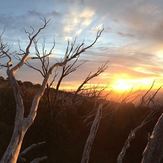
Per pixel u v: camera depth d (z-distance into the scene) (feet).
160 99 50.19
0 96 79.41
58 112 79.15
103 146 76.02
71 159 65.72
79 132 77.51
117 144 76.23
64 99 85.15
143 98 51.62
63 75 78.95
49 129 71.77
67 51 44.91
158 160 12.10
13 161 32.53
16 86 34.24
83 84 82.02
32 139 68.90
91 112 80.02
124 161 72.02
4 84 90.74
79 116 82.17
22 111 33.81
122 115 81.10
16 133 32.96
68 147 69.77
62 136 72.64
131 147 76.02
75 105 86.12
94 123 39.47
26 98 81.56
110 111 80.89
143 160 12.41
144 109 84.84
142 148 75.46
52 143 68.85
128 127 79.97
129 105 85.61
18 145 33.04
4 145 62.13
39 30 38.86
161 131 12.20
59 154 65.77
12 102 78.74
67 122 79.82
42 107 77.00
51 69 35.65
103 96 77.77
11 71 34.58
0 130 66.59
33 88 98.84
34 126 71.51
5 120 74.33
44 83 35.14
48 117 74.43
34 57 39.52
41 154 65.10
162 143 12.11
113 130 79.66
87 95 82.43
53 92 86.69
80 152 68.80
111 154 73.46
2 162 32.32
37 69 58.29
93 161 68.64
